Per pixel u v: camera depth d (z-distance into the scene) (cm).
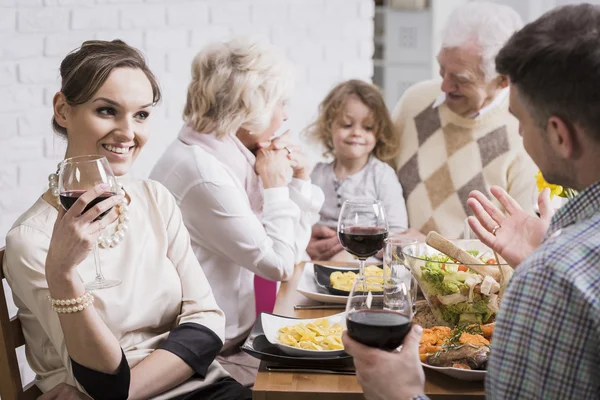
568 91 103
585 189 106
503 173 286
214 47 235
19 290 160
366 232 179
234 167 231
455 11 279
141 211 177
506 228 152
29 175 279
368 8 345
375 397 122
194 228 222
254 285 250
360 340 122
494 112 286
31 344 167
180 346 166
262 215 234
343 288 192
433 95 300
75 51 173
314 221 293
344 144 291
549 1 498
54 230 142
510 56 109
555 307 96
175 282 175
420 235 281
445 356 142
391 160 304
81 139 172
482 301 156
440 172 292
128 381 153
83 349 147
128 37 308
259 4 332
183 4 320
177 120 326
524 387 99
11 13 271
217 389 170
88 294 146
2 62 270
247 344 154
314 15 341
